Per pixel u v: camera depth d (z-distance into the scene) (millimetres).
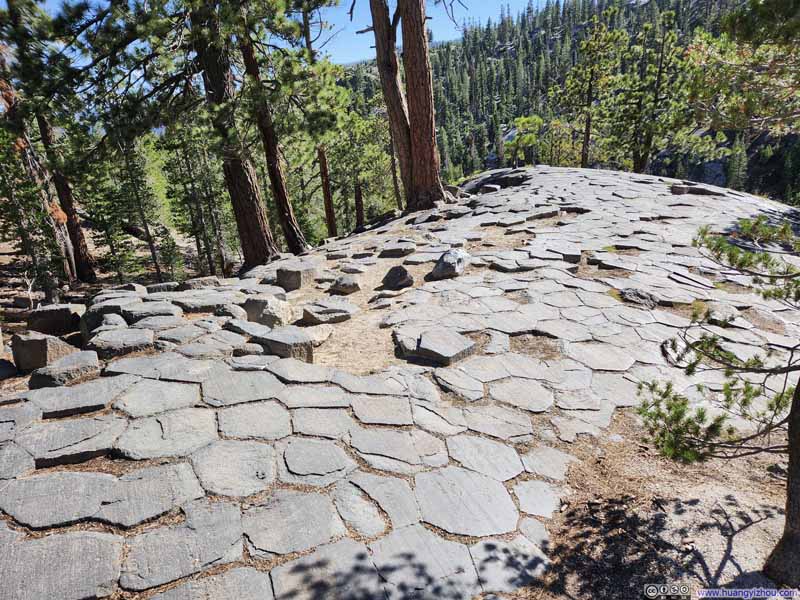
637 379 4465
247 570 2285
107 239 30531
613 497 3033
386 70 15781
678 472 3295
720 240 3004
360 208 34688
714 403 4070
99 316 5465
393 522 2660
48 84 9969
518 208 12211
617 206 11969
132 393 3730
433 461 3219
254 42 12289
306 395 3863
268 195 33000
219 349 4543
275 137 13492
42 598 2080
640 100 29125
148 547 2365
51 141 20375
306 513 2650
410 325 5602
